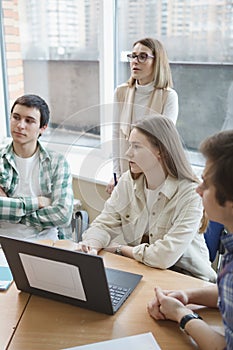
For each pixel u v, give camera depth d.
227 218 0.96
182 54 2.43
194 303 1.25
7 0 3.05
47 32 2.95
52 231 1.91
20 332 1.14
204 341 1.04
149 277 1.42
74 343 1.09
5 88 3.28
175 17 2.40
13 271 1.30
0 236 1.25
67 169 1.91
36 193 1.94
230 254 1.00
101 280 1.15
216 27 2.26
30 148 1.94
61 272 1.20
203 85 2.39
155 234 1.53
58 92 3.03
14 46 3.14
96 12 2.69
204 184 0.97
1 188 1.94
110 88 2.79
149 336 1.10
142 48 2.04
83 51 2.83
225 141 0.94
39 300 1.29
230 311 0.95
